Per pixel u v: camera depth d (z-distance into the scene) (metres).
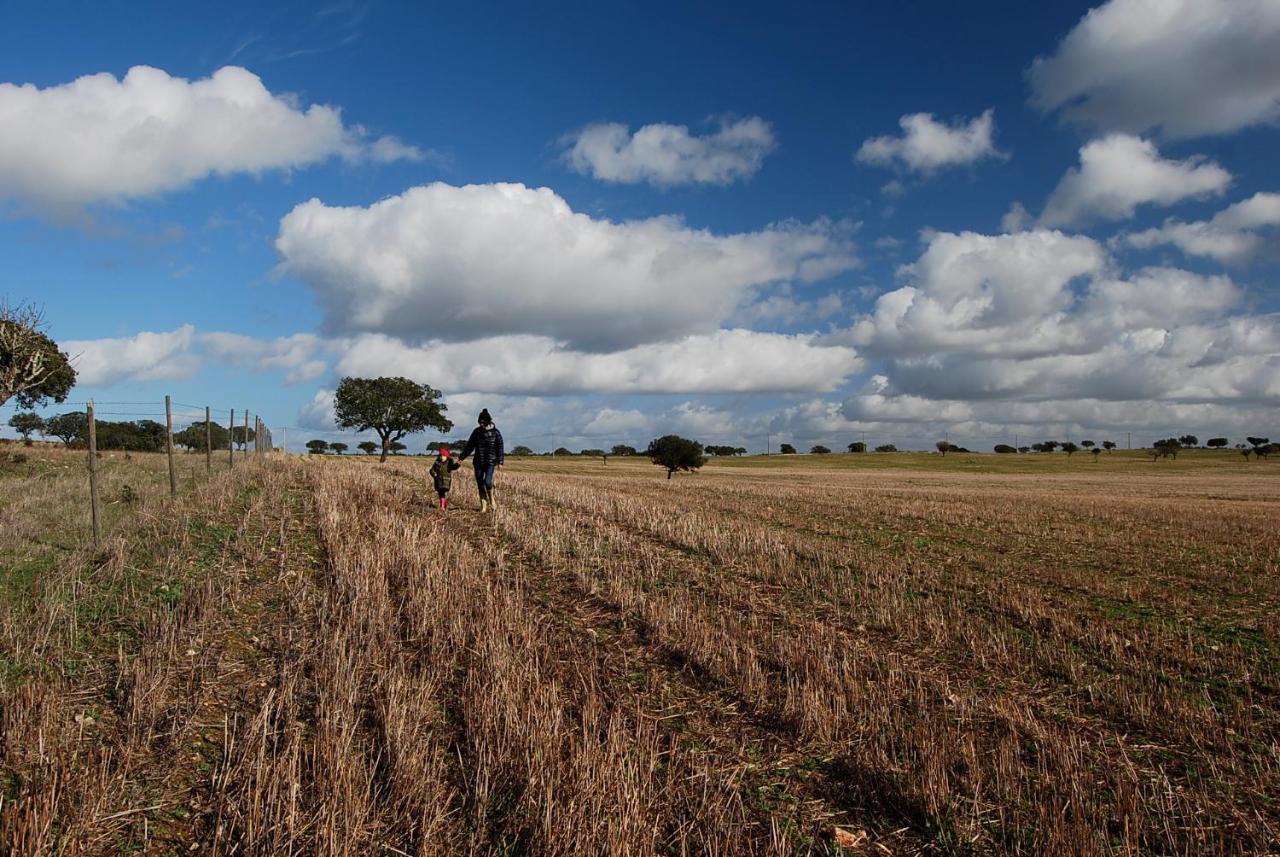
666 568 13.05
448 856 4.45
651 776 5.35
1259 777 5.82
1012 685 7.75
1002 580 13.05
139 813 4.77
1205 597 12.37
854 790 5.48
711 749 6.04
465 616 8.76
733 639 8.70
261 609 9.01
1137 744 6.42
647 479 53.50
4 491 17.86
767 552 14.77
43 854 4.22
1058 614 10.59
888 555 15.58
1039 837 4.82
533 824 4.68
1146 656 8.84
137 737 5.58
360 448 147.62
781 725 6.48
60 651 7.08
